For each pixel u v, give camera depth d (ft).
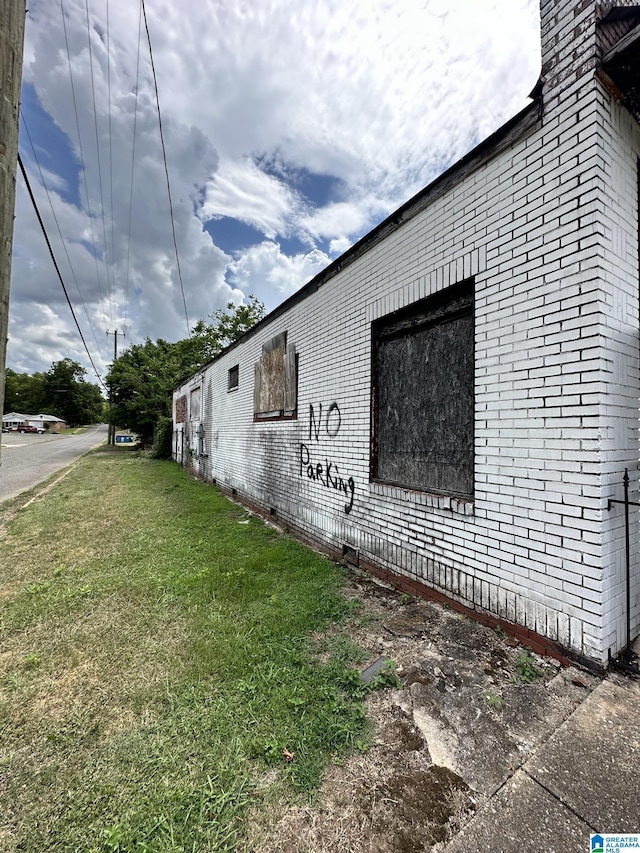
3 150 4.63
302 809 4.58
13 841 4.33
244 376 26.58
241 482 26.35
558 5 7.61
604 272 6.94
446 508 9.92
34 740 5.82
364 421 13.42
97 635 8.93
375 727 5.84
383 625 9.06
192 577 12.21
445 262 10.10
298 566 13.48
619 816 4.25
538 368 7.79
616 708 5.97
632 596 7.48
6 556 14.85
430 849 4.01
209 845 4.16
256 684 6.93
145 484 33.91
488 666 7.25
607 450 6.89
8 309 4.74
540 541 7.71
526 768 4.95
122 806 4.71
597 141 6.92
